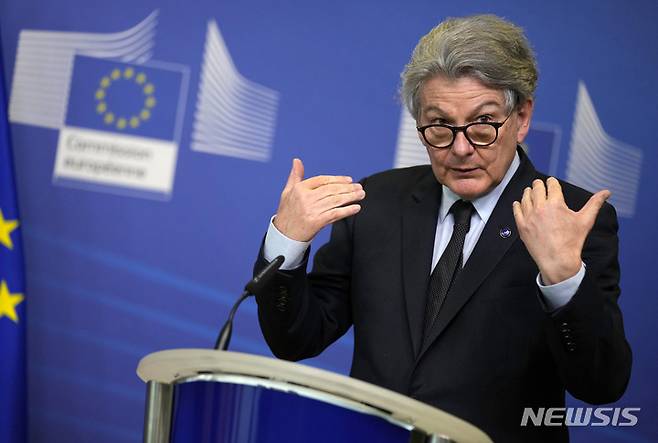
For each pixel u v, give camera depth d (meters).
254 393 5.72
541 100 12.95
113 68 13.35
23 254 12.98
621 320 7.65
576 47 13.01
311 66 13.23
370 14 13.23
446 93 7.60
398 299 8.12
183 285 13.30
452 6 13.18
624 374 7.44
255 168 13.23
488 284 7.84
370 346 8.09
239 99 13.25
